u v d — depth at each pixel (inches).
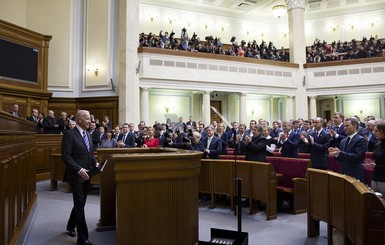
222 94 611.5
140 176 112.4
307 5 732.7
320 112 697.0
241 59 533.6
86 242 140.0
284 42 780.6
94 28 457.1
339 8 745.0
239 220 139.6
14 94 387.9
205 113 506.9
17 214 134.7
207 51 537.0
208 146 247.1
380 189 144.2
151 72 462.3
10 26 382.3
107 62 446.6
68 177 143.6
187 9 714.2
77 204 140.9
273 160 232.7
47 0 455.5
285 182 220.8
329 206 143.3
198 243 123.7
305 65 591.5
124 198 111.5
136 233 112.0
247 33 772.6
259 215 199.5
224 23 750.5
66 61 454.3
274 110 653.3
